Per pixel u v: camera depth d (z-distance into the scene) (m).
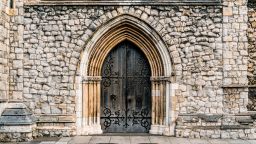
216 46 15.53
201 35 15.55
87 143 13.77
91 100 15.78
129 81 16.31
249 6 16.08
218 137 14.97
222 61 15.51
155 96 15.90
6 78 15.13
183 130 15.20
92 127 15.79
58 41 15.59
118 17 15.59
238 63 15.49
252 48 16.05
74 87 15.52
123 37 16.00
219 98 15.45
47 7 15.64
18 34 15.53
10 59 15.48
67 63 15.55
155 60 15.87
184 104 15.48
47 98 15.47
